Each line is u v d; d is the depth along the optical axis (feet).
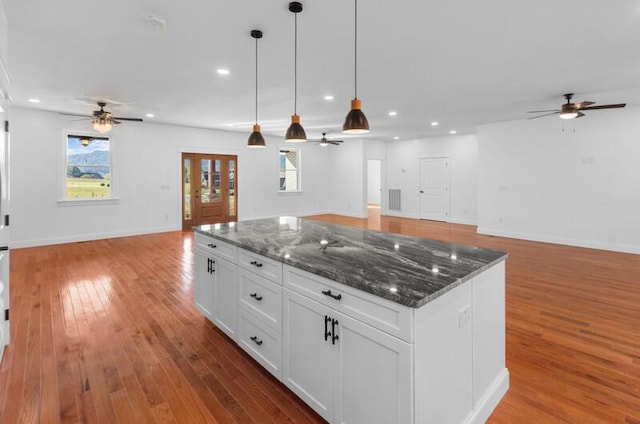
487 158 23.53
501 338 6.68
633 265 15.62
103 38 9.64
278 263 6.53
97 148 21.72
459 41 9.86
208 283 9.38
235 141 28.12
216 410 6.18
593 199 19.20
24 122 18.89
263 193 30.35
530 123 21.44
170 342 8.70
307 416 6.03
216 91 15.24
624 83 13.99
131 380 7.07
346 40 9.80
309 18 8.49
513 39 9.73
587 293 11.96
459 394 5.33
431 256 6.47
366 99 16.69
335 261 6.07
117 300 11.50
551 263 16.02
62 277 13.94
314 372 5.80
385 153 35.19
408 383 4.33
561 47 10.28
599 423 5.74
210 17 8.45
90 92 15.37
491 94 15.72
